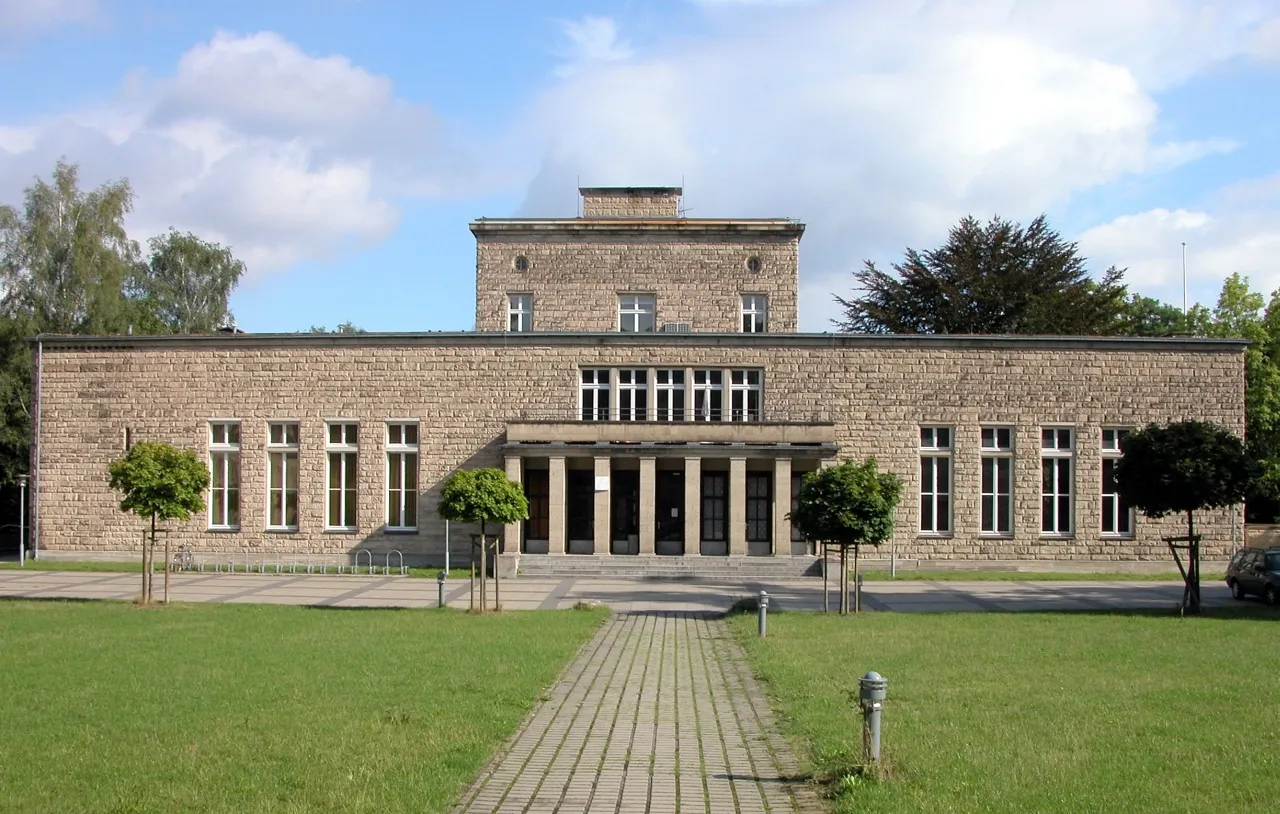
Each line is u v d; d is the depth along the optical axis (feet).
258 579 124.67
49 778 33.99
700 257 157.99
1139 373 139.44
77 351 146.20
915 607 99.19
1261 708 46.62
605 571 132.16
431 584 119.85
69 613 84.64
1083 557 138.41
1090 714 45.19
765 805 32.86
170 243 248.11
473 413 141.59
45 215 201.98
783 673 56.80
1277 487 188.96
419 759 36.70
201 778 34.04
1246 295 206.18
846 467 91.66
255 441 143.54
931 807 31.27
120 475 93.61
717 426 135.74
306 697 47.98
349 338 142.82
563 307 157.89
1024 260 215.51
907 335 139.85
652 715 46.83
